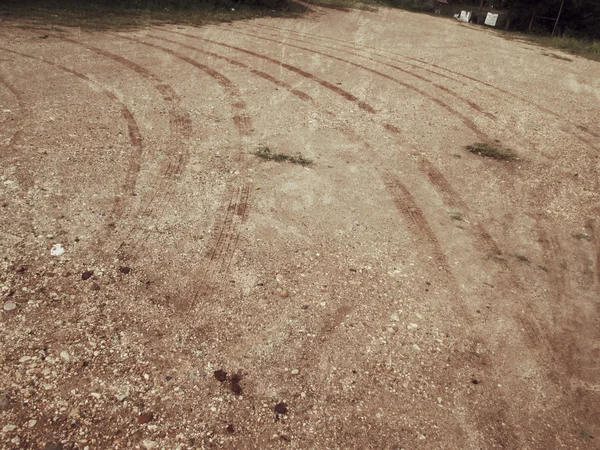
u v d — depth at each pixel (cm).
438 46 1391
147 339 303
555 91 1013
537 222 485
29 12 1120
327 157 576
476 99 888
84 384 269
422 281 381
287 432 257
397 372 300
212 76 834
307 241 413
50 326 303
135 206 432
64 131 554
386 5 2316
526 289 386
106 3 1320
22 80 702
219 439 249
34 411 251
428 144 650
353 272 382
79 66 800
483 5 2483
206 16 1366
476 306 362
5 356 279
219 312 329
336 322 332
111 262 362
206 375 284
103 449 238
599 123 830
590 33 1973
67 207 417
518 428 274
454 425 271
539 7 1983
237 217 435
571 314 365
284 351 306
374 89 873
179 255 378
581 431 277
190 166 514
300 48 1131
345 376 293
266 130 633
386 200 494
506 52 1424
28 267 345
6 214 396
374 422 267
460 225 463
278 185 497
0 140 511
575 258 433
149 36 1060
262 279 363
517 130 747
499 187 550
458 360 314
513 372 310
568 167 627
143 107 659
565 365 320
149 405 262
